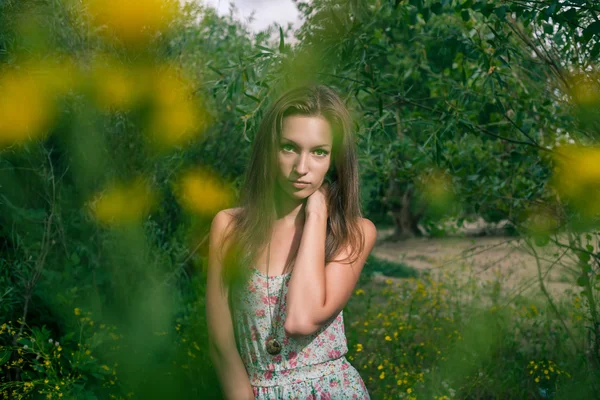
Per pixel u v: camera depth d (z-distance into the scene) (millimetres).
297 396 1565
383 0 3008
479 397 3297
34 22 2744
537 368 3340
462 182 3504
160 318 2955
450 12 3318
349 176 1660
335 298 1557
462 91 2957
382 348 3689
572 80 2768
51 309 2779
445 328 3979
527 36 3025
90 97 2768
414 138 3562
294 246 1635
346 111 1605
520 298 4188
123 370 2713
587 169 2633
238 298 1615
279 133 1565
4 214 2893
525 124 3061
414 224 13750
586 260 3059
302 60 2723
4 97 2496
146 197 3033
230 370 1614
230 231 1633
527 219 3396
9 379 2576
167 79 2957
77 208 3168
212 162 3643
